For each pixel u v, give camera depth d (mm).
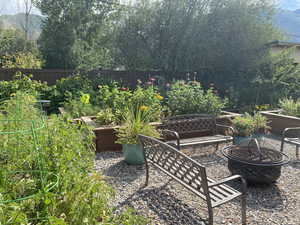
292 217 2629
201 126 5086
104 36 15461
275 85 9547
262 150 3693
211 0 11414
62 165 1658
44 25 15023
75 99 6637
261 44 10797
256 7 11281
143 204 2795
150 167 3867
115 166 3908
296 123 5809
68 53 13898
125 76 10766
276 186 3359
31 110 2908
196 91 6414
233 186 3336
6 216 1134
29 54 13508
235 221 2533
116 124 5074
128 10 12383
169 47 11914
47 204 1289
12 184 1483
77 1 15172
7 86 7254
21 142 1880
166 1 11641
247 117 5406
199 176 2363
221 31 11023
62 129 2230
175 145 3977
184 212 2664
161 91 8172
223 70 11320
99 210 1460
